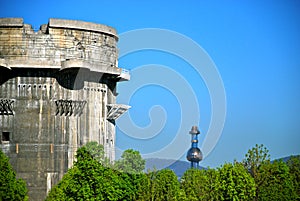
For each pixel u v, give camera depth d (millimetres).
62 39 97500
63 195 69375
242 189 65875
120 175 69938
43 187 95125
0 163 71000
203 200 66812
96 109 100125
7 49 96250
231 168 66625
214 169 71125
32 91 96500
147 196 67312
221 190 66438
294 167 82000
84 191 61844
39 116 96312
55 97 96625
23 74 96312
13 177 71875
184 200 65500
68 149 96750
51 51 96750
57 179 95812
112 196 63375
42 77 96562
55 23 97000
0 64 92375
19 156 95688
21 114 96312
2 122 96375
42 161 95750
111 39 103500
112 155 105062
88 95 99188
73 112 97312
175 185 68125
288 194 70625
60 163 96312
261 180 70312
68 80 97125
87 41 99250
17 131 96000
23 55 96125
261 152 71875
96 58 100000
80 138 98000
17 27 96375
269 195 69125
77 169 65250
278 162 72312
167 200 66875
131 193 68625
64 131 96812
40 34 96750
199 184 68250
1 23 96000
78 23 98375
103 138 101188
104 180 63281
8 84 96500
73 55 97625
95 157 85250
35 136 96062
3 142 96438
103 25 101188
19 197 71562
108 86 104875
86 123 98938
